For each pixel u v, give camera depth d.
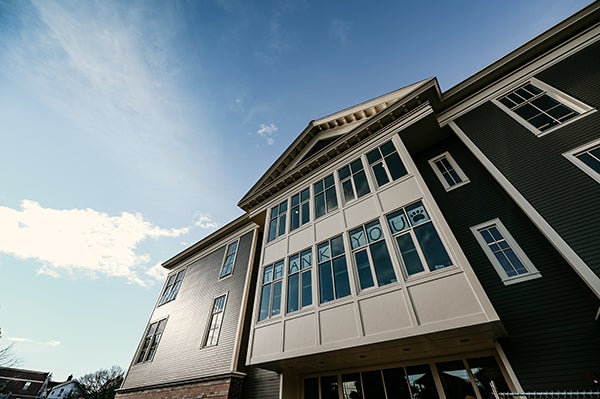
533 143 6.01
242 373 8.29
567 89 6.33
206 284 13.13
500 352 4.43
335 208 7.80
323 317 5.82
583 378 3.61
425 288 4.71
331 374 6.88
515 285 4.95
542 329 4.29
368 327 5.00
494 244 5.73
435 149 8.38
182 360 10.41
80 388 51.19
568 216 4.68
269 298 7.54
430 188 7.65
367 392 6.07
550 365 3.94
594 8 6.75
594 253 4.09
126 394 11.50
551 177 5.30
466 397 4.86
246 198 11.83
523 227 5.50
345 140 8.94
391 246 5.65
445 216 6.82
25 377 43.38
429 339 4.55
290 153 11.86
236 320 9.85
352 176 8.11
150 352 12.69
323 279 6.52
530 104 6.74
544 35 7.27
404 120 8.02
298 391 7.09
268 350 6.41
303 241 7.91
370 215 6.64
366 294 5.39
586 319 3.98
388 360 5.95
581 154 5.22
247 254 12.12
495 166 6.28
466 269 4.46
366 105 10.23
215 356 9.30
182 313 12.91
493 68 7.87
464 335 4.40
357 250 6.27
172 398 9.37
